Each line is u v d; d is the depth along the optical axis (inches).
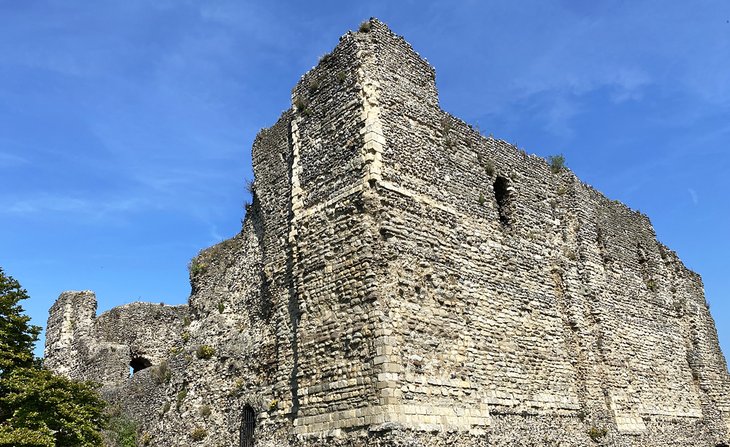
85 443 928.3
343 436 766.5
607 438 1064.8
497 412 898.7
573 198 1243.2
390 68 943.0
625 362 1209.4
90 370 1546.5
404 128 923.4
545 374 1017.5
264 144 1152.2
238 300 1154.7
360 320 796.6
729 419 1428.4
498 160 1109.1
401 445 717.3
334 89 950.4
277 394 928.3
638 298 1325.0
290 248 951.0
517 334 996.6
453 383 839.1
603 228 1304.1
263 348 1018.1
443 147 982.4
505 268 1026.1
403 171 894.4
